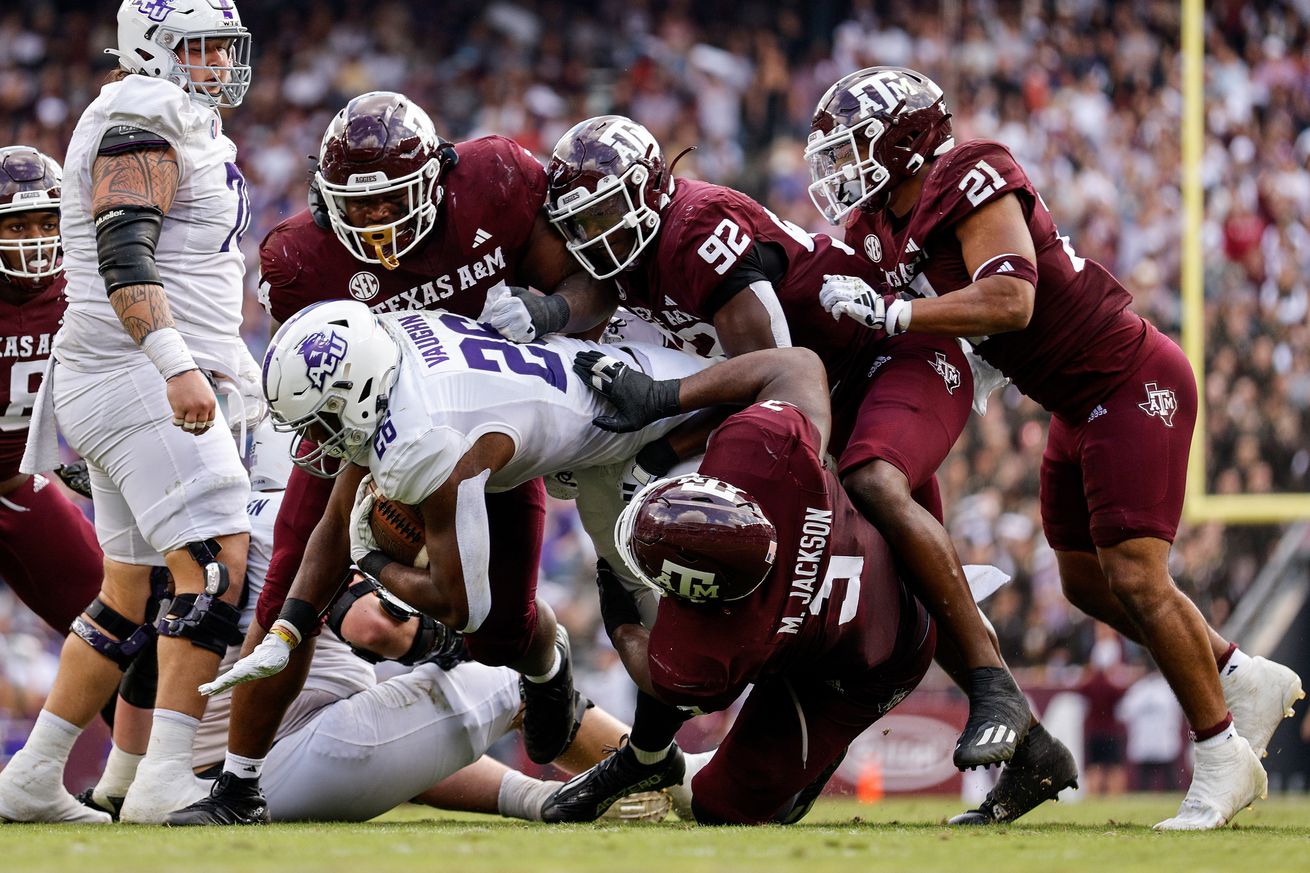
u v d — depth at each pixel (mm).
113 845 10852
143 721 17125
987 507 38438
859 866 9117
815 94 50031
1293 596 36562
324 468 14477
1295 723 32594
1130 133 43062
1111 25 43688
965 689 15445
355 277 14758
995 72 44594
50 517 18328
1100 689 33094
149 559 16109
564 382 13258
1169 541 14516
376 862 9141
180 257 15727
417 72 51969
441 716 15656
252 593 16250
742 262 14047
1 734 31594
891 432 13992
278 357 12641
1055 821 18156
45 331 17359
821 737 13914
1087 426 14766
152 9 15727
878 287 15227
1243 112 35469
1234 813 14344
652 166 14008
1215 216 35406
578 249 14195
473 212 14422
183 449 15375
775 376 13156
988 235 13984
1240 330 35312
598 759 17047
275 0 52594
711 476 12406
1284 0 35469
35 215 16875
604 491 13938
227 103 16406
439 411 12578
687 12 51875
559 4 52750
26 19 52188
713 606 12328
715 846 10508
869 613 13203
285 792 15266
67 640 16141
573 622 38250
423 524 13148
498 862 9141
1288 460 35094
